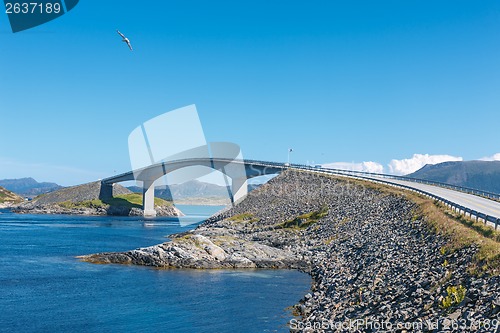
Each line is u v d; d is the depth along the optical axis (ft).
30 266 173.88
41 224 456.86
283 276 158.71
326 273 145.79
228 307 112.27
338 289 111.14
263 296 125.18
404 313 68.85
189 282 145.28
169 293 128.47
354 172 393.70
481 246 86.33
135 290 132.46
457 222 126.31
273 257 187.52
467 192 269.85
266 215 317.01
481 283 66.18
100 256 191.21
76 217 639.76
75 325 96.94
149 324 97.81
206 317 103.04
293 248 208.54
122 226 445.78
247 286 139.64
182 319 101.45
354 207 260.01
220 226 313.94
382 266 116.16
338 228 227.40
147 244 268.00
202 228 322.14
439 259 96.37
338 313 87.10
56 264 179.42
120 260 184.85
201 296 124.88
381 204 242.78
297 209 306.55
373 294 90.48
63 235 323.37
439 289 73.31
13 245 249.55
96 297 123.03
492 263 73.31
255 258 183.93
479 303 59.72
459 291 66.59
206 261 177.27
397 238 150.10
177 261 177.17
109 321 100.12
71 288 134.51
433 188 286.46
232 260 179.63
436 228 131.23
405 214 192.44
